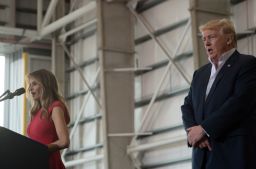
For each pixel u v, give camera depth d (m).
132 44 9.94
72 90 12.09
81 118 11.68
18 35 11.56
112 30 9.77
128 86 9.77
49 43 12.27
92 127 11.34
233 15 8.50
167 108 9.51
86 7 10.35
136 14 10.01
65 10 12.41
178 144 9.14
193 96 4.02
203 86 3.97
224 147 3.71
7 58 12.28
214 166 3.71
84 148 11.42
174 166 9.20
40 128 4.23
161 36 9.87
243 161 3.65
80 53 11.98
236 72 3.85
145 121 9.87
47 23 11.41
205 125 3.72
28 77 4.34
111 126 9.52
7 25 11.89
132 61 9.91
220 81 3.87
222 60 3.95
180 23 9.44
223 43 3.93
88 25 11.50
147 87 10.02
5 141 3.39
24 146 3.50
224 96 3.82
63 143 4.11
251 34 8.21
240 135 3.70
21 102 11.65
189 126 3.93
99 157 10.52
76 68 11.73
